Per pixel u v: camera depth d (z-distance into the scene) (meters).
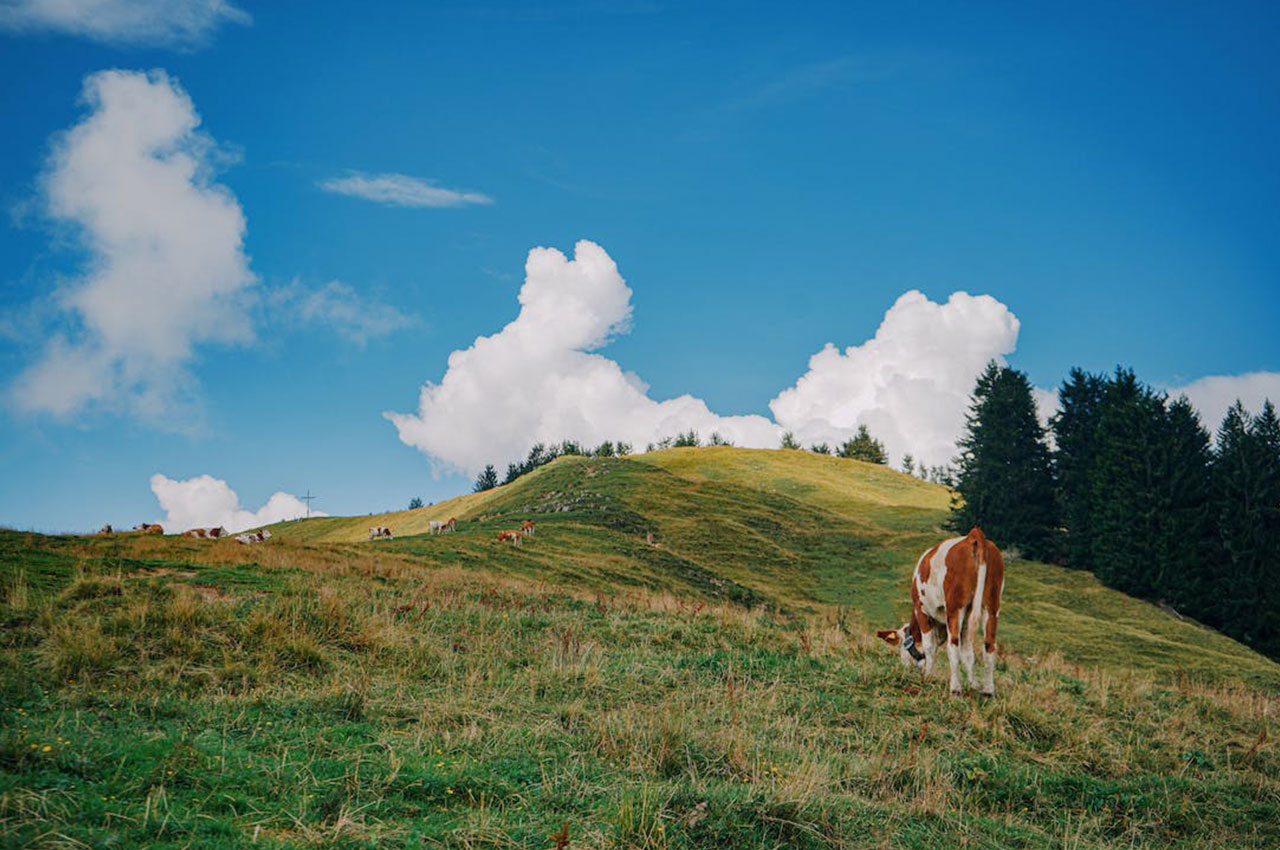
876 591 56.00
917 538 69.81
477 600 19.34
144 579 16.92
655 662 13.10
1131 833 8.15
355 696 9.05
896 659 15.25
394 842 5.48
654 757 7.95
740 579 55.22
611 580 41.50
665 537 61.69
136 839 5.06
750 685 12.19
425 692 10.19
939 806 7.76
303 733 7.82
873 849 6.53
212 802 5.79
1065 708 12.34
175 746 6.75
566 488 76.38
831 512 80.00
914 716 11.13
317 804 6.02
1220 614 56.47
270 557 23.56
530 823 6.07
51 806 5.25
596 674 11.56
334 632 12.91
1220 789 9.51
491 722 8.80
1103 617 52.97
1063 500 70.12
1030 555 69.44
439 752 7.52
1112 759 10.09
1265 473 60.06
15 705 8.05
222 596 15.70
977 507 73.19
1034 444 73.75
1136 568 57.91
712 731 9.16
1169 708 13.76
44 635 11.30
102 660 9.98
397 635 13.10
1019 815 8.15
